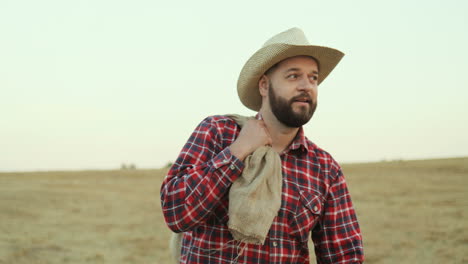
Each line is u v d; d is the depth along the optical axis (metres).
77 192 24.94
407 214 16.33
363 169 35.38
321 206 2.46
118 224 15.22
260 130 2.31
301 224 2.39
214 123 2.50
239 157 2.23
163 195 2.30
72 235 12.95
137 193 25.75
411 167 35.34
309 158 2.54
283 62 2.43
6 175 36.31
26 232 13.06
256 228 2.15
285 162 2.48
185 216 2.20
